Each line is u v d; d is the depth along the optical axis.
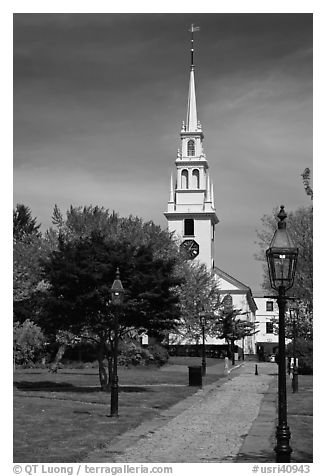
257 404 26.30
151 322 30.84
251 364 68.44
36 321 33.44
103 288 28.83
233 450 15.27
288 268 12.27
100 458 14.02
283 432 12.23
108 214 54.81
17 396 26.28
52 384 33.50
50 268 30.47
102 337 30.88
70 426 18.17
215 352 77.12
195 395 30.11
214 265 94.25
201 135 92.19
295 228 29.09
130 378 39.81
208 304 69.12
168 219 90.50
